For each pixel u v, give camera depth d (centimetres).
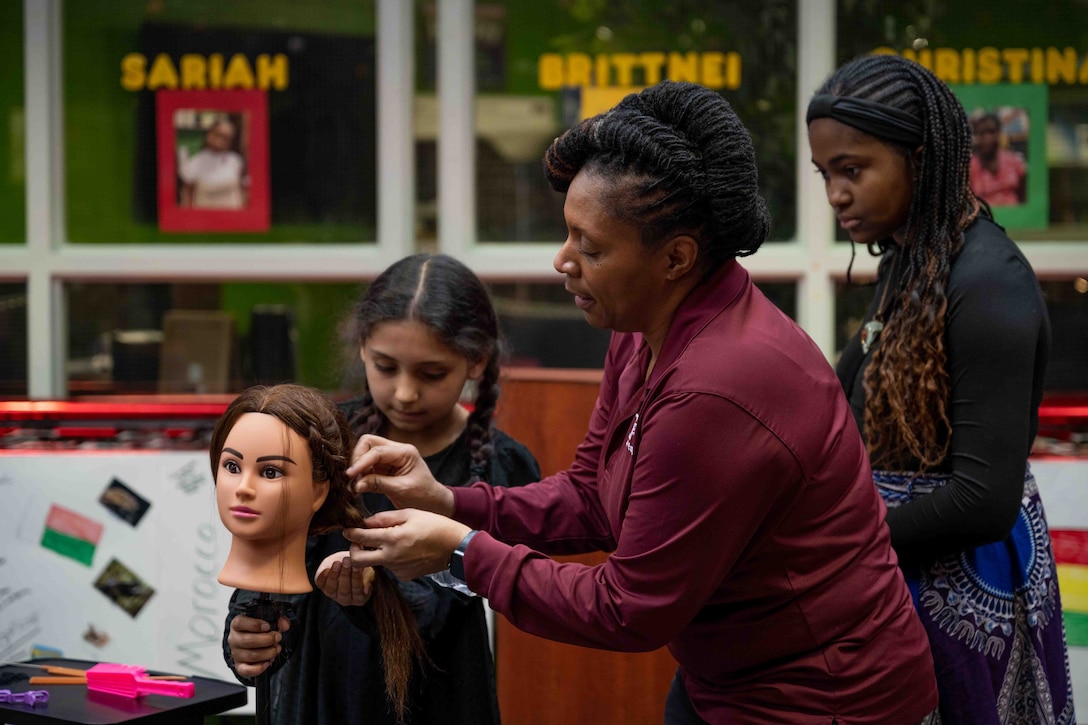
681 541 117
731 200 118
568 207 121
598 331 273
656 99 120
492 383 174
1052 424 261
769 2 270
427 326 154
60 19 271
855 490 125
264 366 278
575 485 158
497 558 124
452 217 274
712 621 128
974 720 149
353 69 273
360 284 275
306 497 126
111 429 261
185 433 260
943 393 148
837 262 271
